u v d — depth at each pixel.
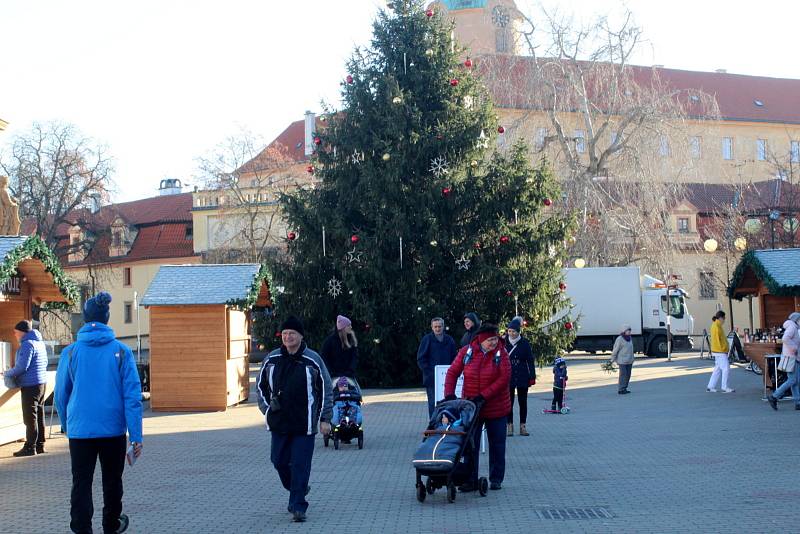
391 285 32.16
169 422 21.47
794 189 63.34
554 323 33.53
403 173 32.75
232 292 23.88
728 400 23.88
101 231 60.97
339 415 16.22
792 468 12.93
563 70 44.41
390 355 32.50
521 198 32.72
